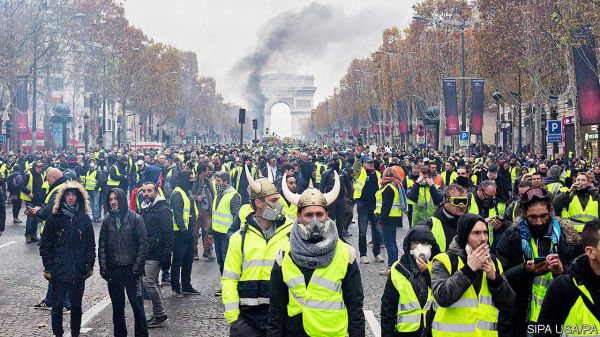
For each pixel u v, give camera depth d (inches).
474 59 2657.5
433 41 2829.7
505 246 315.9
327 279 279.4
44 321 524.1
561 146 2498.8
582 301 246.7
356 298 283.9
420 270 308.7
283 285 286.7
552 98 1931.6
